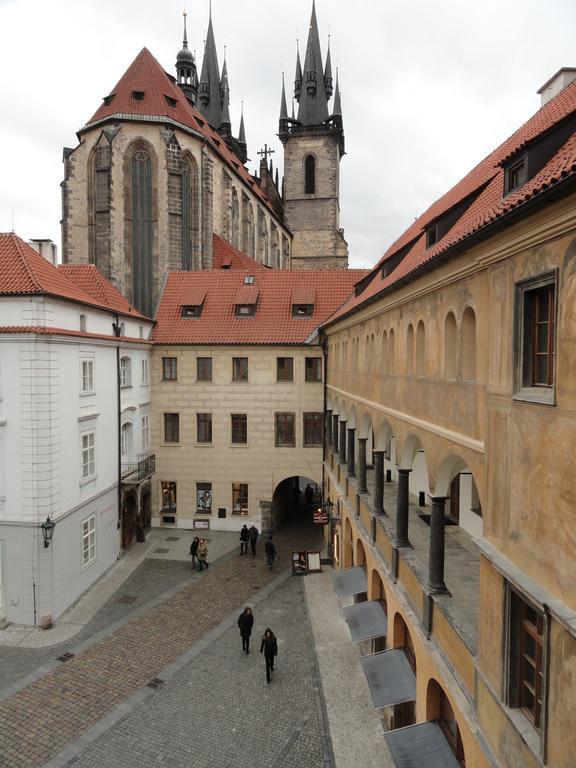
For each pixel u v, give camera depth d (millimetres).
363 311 19703
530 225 7094
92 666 19266
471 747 9383
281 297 38500
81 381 25125
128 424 32562
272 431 35969
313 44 87062
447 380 11102
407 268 14367
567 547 6383
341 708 16828
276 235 81062
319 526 38000
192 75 71250
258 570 29031
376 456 18172
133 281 48594
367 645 19688
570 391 6301
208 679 18469
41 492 22016
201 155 51656
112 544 29109
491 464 8648
